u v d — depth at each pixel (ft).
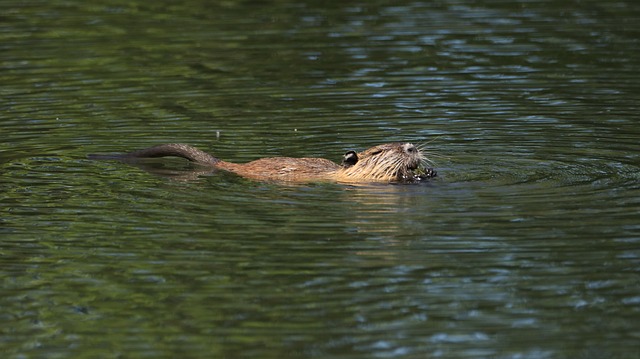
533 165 112.57
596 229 91.15
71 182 110.22
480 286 80.64
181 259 87.20
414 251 87.51
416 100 143.23
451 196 101.91
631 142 120.88
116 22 188.85
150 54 168.96
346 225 93.91
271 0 205.05
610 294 78.64
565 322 74.43
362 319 75.72
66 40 176.65
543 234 90.43
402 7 198.70
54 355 71.61
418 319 75.41
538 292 79.25
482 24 184.44
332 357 70.13
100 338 73.87
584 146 119.75
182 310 77.87
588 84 148.46
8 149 124.06
